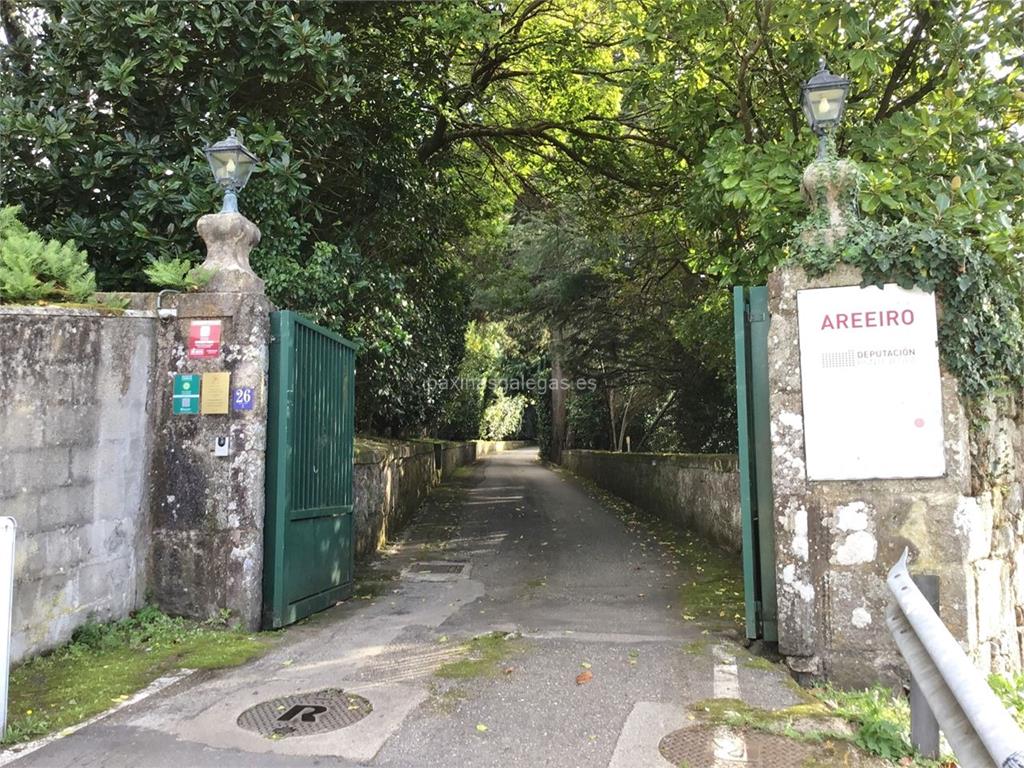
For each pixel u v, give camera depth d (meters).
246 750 3.71
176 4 7.50
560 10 12.54
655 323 17.69
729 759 3.61
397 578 8.56
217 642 5.52
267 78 7.94
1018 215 6.75
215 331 6.09
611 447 29.69
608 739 3.84
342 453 7.51
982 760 2.65
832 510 5.00
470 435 44.38
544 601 7.17
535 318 22.14
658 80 8.42
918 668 3.27
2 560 3.70
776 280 5.26
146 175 7.88
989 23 7.07
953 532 4.78
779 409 5.17
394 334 11.33
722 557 9.29
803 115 8.16
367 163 10.32
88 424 5.33
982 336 4.98
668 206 12.22
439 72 11.30
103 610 5.49
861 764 3.57
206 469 6.00
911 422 4.91
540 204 18.23
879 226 5.20
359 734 3.89
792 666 5.03
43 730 3.90
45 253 5.75
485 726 4.00
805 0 6.95
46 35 8.26
